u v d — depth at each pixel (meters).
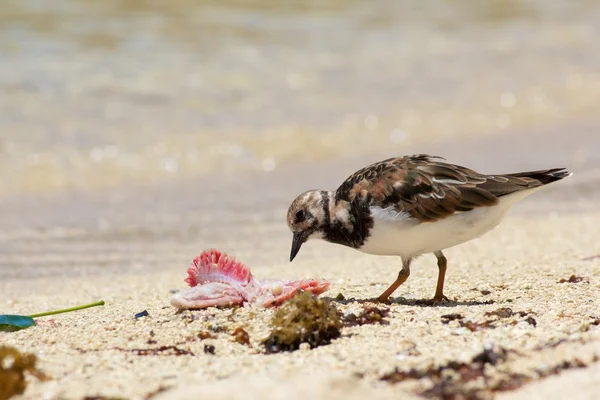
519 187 8.50
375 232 8.57
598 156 17.14
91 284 10.83
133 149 16.80
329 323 7.15
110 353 6.99
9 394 5.86
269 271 11.03
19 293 10.37
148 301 9.47
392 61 22.89
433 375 6.14
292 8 26.94
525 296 8.78
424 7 28.47
